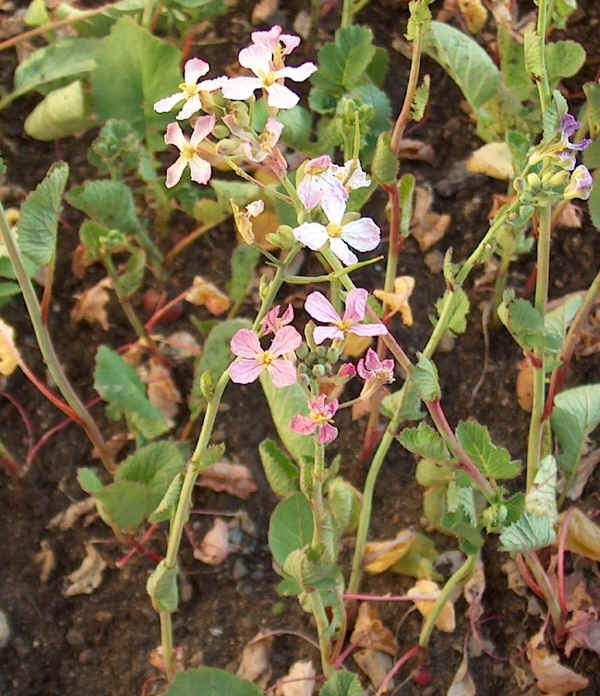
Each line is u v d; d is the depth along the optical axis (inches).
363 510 21.2
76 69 25.4
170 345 24.5
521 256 25.2
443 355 24.5
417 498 23.1
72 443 23.7
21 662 21.9
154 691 21.6
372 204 26.0
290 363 14.7
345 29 24.2
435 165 26.7
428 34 23.4
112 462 23.1
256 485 23.3
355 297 14.7
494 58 27.8
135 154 23.5
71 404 21.8
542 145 16.1
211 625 22.1
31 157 26.9
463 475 18.0
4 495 23.3
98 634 22.1
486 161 25.1
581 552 21.6
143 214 26.0
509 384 24.1
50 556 22.7
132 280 23.0
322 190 14.6
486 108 24.6
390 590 22.2
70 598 22.4
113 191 22.7
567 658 21.5
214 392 16.7
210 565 22.7
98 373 21.3
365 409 23.8
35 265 21.7
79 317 24.8
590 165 22.1
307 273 25.2
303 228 14.7
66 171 19.7
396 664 21.4
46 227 20.0
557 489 22.8
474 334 24.6
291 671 21.6
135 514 20.6
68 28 28.0
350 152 21.4
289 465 19.2
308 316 24.9
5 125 27.2
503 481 23.3
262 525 23.0
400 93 27.6
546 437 22.0
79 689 21.7
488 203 25.9
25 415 23.9
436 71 28.0
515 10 28.1
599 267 25.2
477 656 21.7
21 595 22.4
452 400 24.1
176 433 23.8
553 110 17.7
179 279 25.3
